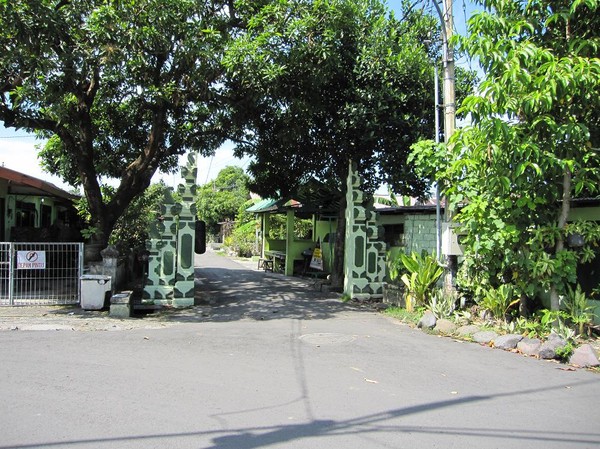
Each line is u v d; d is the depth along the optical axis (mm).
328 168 14180
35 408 4695
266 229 22859
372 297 12562
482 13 7465
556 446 4062
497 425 4496
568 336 7340
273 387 5492
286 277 18359
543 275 7910
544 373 6211
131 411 4664
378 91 11391
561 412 4859
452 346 7598
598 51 7453
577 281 8953
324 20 10484
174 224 11516
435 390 5492
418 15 12164
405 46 11484
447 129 9328
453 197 8625
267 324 9320
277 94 11133
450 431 4340
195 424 4395
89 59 9602
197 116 13938
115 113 14875
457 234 9297
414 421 4562
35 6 8805
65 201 21266
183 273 11383
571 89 6777
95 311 10312
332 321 9688
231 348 7305
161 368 6148
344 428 4367
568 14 7133
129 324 9109
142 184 12938
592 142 7836
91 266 11234
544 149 7391
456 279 9391
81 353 6801
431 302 9602
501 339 7520
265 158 14172
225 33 11516
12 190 16734
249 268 23094
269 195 15609
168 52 10430
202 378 5766
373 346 7551
